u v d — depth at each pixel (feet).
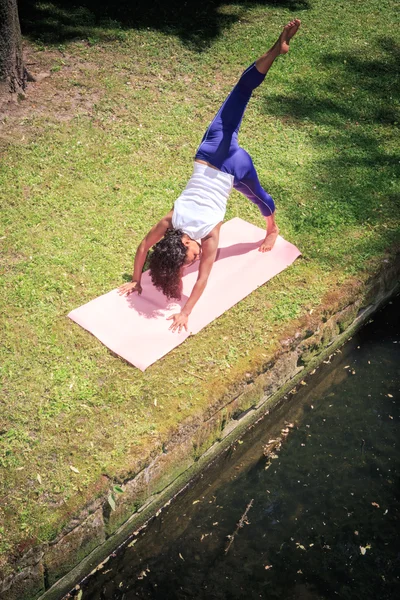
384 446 18.12
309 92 30.40
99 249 20.97
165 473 15.94
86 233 21.56
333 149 26.71
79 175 24.12
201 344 17.98
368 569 15.26
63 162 24.73
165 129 26.94
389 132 28.22
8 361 17.22
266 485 17.16
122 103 28.32
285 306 19.24
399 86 31.65
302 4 38.81
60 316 18.63
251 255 21.06
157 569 15.29
